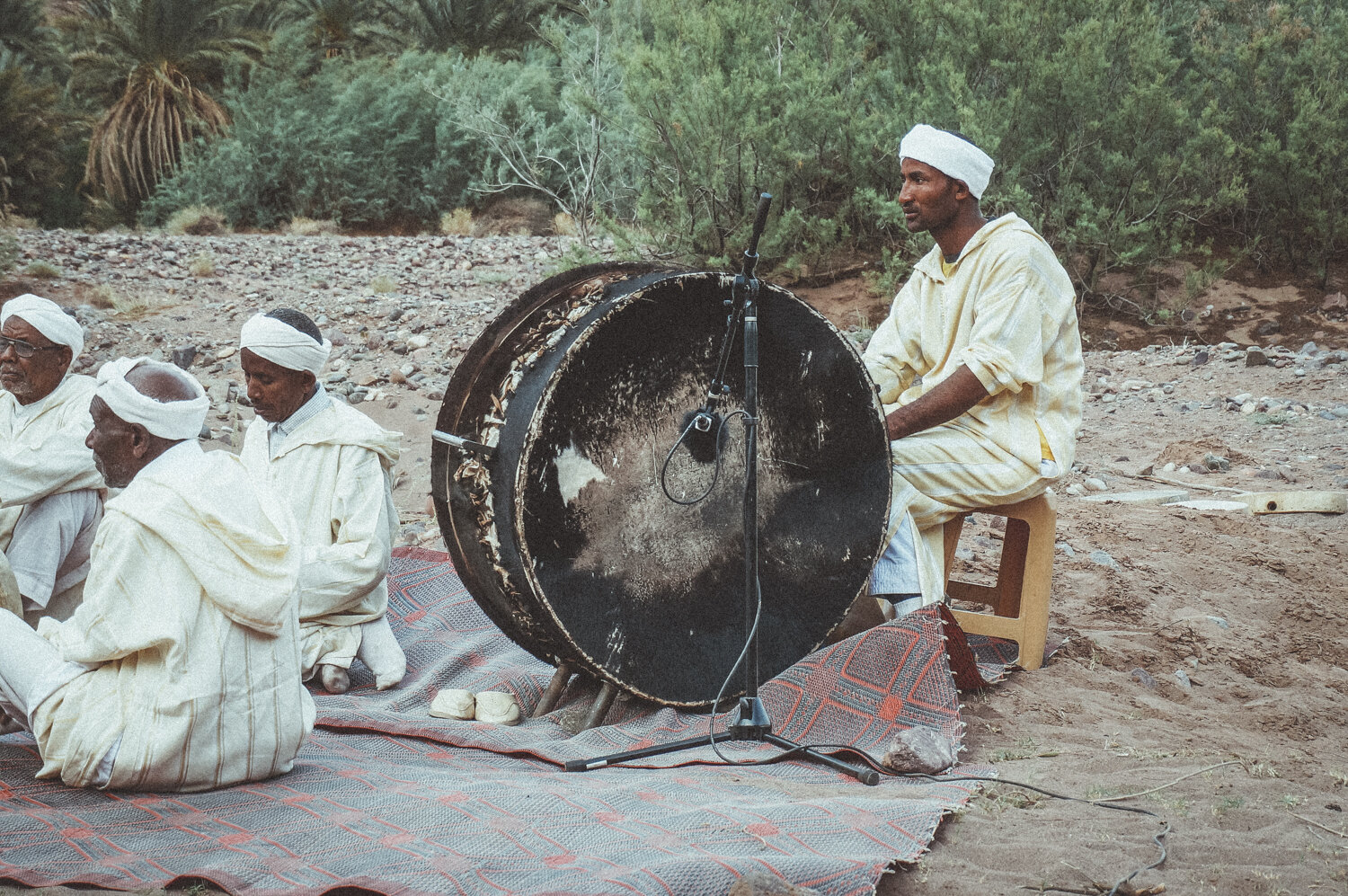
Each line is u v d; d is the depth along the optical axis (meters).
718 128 10.74
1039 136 10.70
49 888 2.51
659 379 3.64
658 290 3.57
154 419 2.97
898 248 10.83
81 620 2.98
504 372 3.65
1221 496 6.77
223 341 10.05
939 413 4.21
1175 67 10.71
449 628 4.73
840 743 3.60
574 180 15.86
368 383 9.04
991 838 2.93
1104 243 10.48
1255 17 12.07
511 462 3.48
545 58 23.06
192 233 18.66
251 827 2.81
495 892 2.46
